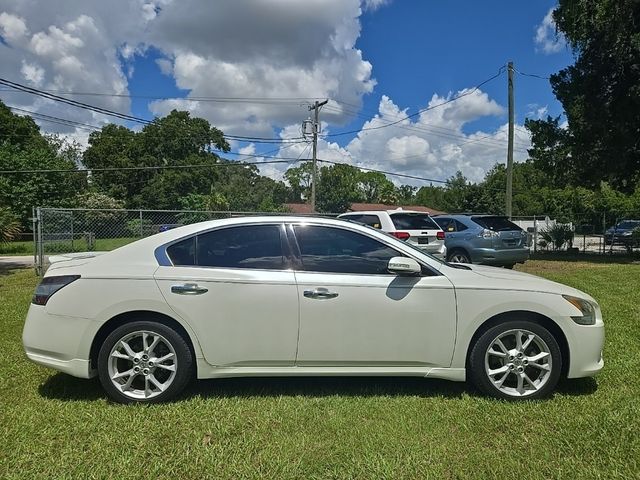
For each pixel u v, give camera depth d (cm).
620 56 1569
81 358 379
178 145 5406
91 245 1850
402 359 389
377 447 313
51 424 342
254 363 386
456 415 360
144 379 385
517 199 5322
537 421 349
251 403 381
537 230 2266
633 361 474
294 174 6494
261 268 392
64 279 388
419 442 319
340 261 399
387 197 7294
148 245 402
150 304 379
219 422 346
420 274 395
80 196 4009
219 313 381
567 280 1109
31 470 282
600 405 374
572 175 1923
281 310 382
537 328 389
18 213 3216
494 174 6381
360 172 7225
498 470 286
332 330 384
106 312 378
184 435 327
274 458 298
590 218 2691
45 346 382
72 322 379
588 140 1792
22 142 4462
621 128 1673
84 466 287
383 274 396
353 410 368
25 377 438
